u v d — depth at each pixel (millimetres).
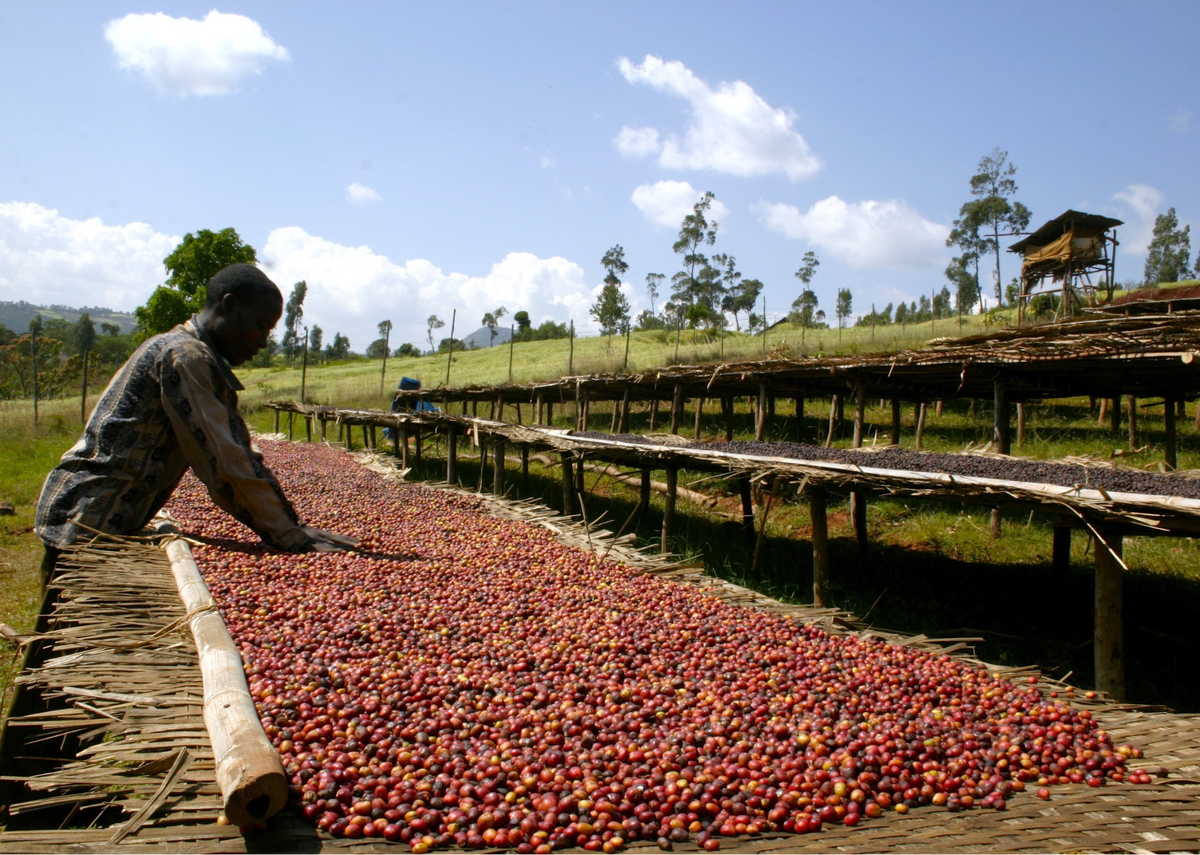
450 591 4262
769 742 2578
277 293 4250
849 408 14875
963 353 7312
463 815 2059
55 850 1670
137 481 4047
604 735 2602
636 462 8148
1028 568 6711
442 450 16469
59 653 3344
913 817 2221
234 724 2109
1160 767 2541
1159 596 5789
